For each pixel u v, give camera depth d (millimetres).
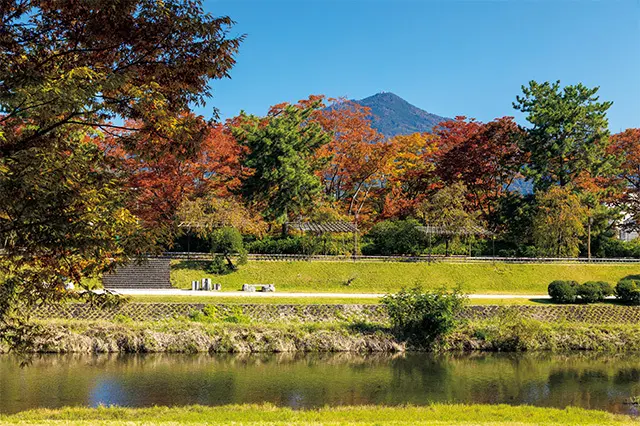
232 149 43688
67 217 10078
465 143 50844
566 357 26359
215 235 38031
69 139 12219
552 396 19484
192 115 12898
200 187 41844
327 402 17922
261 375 21297
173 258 39062
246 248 42906
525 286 39438
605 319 31906
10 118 10828
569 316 31719
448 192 46344
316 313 29422
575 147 49938
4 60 9867
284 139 42750
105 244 10734
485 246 48906
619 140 56469
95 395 17812
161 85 11492
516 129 50625
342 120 54750
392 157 52844
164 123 11430
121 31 10555
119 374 20625
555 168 50031
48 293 11875
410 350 26562
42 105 9414
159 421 12945
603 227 49219
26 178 9281
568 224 44719
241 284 36656
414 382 20891
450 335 27359
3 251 12703
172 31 10625
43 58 10719
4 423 11812
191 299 29578
